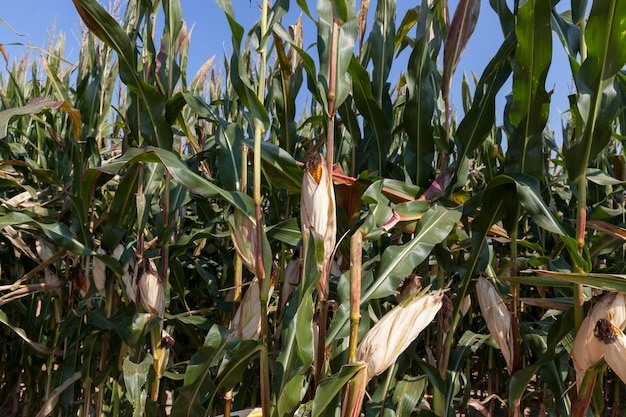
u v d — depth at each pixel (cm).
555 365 150
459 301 145
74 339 183
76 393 224
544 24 125
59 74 290
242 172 138
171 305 218
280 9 133
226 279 215
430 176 158
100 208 214
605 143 123
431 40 181
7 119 128
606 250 162
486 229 139
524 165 136
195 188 125
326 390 106
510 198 138
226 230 227
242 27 127
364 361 106
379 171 162
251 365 195
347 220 148
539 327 240
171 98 159
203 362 124
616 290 110
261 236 126
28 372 228
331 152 123
